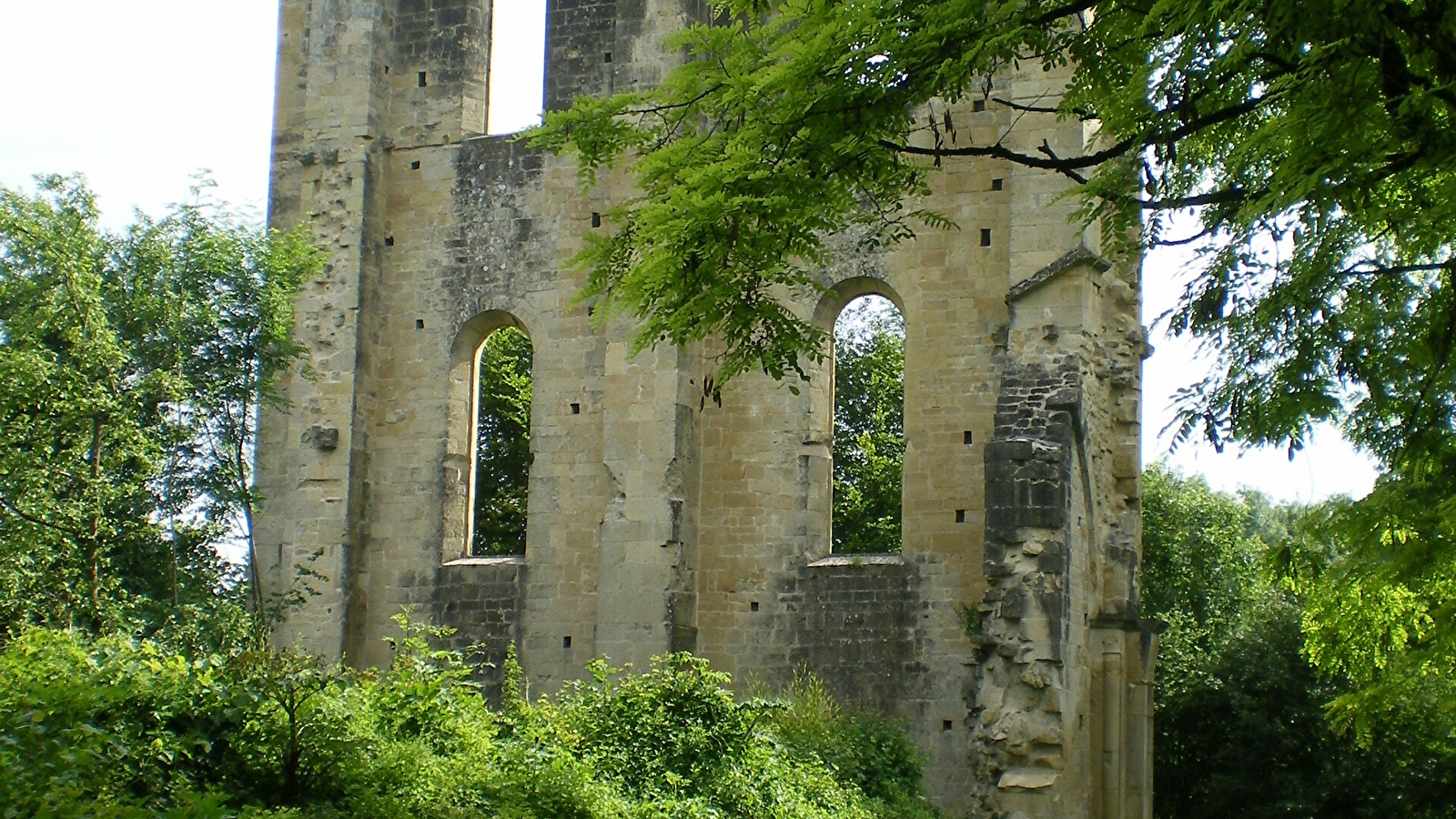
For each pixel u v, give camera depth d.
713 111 20.81
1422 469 17.67
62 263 32.81
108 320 34.47
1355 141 14.56
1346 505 18.14
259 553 35.34
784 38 19.12
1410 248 17.30
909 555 31.88
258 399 35.31
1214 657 43.38
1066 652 29.12
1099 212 19.70
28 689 18.67
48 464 32.25
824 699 31.00
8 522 31.62
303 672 21.53
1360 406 18.66
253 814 18.05
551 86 35.62
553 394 34.53
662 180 20.06
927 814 28.77
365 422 35.44
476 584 34.34
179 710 20.00
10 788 16.05
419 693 23.67
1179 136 17.69
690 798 24.53
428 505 35.06
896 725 30.95
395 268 36.25
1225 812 40.41
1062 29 19.36
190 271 35.22
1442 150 14.84
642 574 32.44
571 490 34.03
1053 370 30.17
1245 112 17.30
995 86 32.56
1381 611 19.61
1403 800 38.09
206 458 35.16
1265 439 17.98
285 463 35.66
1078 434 29.98
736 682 32.53
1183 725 42.31
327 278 35.75
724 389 33.56
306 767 20.28
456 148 36.22
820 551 32.81
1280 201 14.70
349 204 35.91
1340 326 17.91
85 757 16.86
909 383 32.44
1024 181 31.33
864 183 19.58
